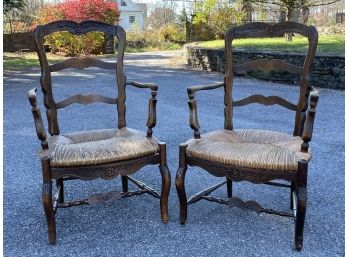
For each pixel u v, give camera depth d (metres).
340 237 2.00
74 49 14.12
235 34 2.34
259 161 1.83
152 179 2.77
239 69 2.36
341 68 6.14
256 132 2.33
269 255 1.85
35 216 2.25
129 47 17.92
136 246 1.94
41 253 1.90
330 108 4.91
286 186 2.31
